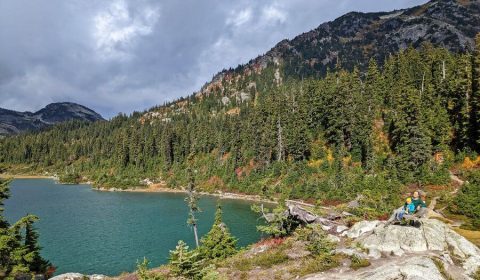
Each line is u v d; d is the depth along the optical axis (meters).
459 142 86.94
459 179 76.81
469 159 81.44
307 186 101.06
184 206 104.25
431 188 75.19
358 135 105.94
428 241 22.44
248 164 135.25
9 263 32.81
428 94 101.69
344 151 107.88
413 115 86.75
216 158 151.75
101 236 66.69
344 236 30.88
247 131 144.88
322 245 26.16
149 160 178.00
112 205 106.56
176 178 155.12
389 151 99.25
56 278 33.84
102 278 35.97
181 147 168.88
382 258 21.89
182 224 77.56
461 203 53.19
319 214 42.62
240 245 58.00
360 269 20.83
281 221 39.75
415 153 83.81
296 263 26.11
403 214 24.84
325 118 123.62
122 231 70.88
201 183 140.75
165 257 53.12
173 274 18.53
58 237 66.06
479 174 61.66
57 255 54.56
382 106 116.00
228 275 26.62
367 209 44.44
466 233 33.97
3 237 31.58
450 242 22.55
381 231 24.42
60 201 115.50
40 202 112.94
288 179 110.62
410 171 84.12
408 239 22.72
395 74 130.50
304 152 117.81
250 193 119.19
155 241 62.75
